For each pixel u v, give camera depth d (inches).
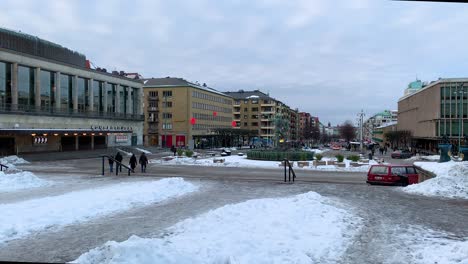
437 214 482.0
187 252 277.1
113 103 2950.3
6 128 1924.2
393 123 5516.7
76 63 2785.4
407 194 669.9
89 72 2635.3
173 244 302.2
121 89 3065.9
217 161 1567.4
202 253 281.0
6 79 2018.9
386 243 343.6
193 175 1063.6
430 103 3248.0
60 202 542.3
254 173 1150.3
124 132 2805.1
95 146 2630.4
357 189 743.1
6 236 368.8
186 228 380.2
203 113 4082.2
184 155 1889.8
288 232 362.6
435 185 690.8
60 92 2386.8
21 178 785.6
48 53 2503.7
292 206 473.1
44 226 408.8
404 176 824.9
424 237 366.0
